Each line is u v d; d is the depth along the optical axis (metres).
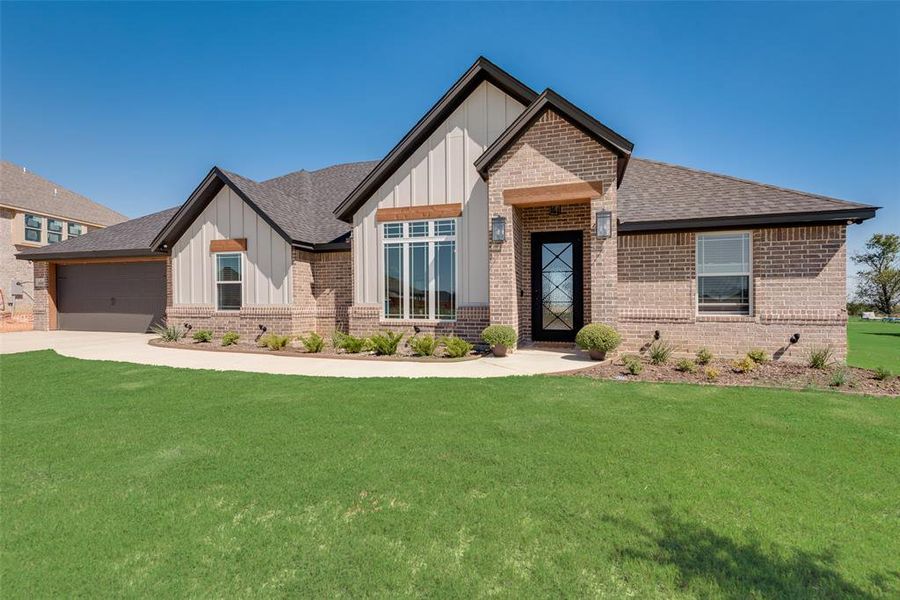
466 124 12.14
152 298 18.30
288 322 13.91
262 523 3.23
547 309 12.33
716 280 10.91
